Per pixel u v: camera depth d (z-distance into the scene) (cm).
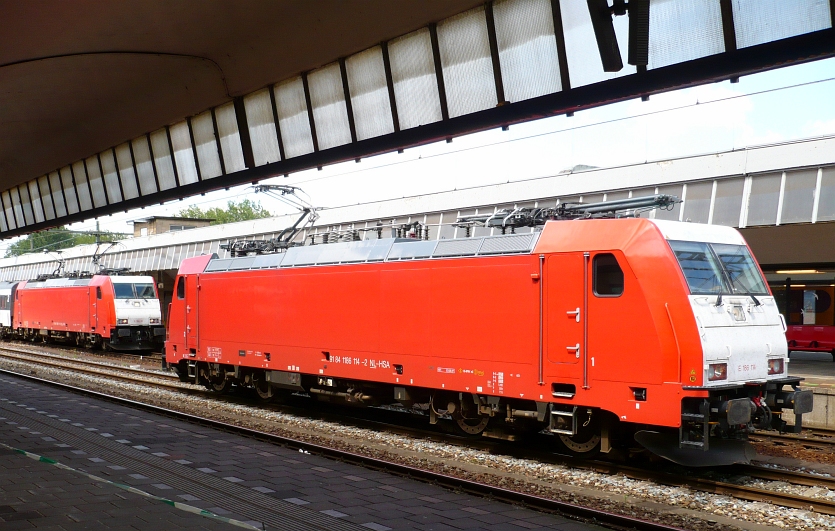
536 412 1080
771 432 1293
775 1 749
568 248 1030
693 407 907
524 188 2323
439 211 2589
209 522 645
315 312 1446
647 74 846
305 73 1234
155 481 826
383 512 749
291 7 993
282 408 1622
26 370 2394
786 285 2722
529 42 930
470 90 1005
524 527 718
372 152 1176
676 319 916
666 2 823
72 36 1041
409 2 962
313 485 860
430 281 1220
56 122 1577
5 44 1044
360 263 1354
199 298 1814
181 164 1603
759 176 1845
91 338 3222
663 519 791
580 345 1002
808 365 2311
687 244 983
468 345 1150
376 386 1395
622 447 1050
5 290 4381
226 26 1054
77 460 926
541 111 942
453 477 892
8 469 845
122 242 4512
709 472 995
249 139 1391
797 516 782
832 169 1723
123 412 1449
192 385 1992
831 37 718
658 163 2023
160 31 1055
